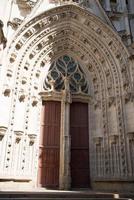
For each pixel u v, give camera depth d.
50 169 14.77
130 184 13.44
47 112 16.38
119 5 19.06
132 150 14.20
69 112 16.28
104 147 15.03
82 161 15.45
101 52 17.30
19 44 15.68
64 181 13.62
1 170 12.65
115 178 13.75
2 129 13.21
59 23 17.38
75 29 17.75
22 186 13.18
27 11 16.75
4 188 12.29
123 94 15.63
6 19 15.33
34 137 14.66
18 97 14.84
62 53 18.34
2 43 14.09
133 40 16.98
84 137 16.17
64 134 15.11
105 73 16.92
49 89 16.88
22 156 13.79
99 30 17.16
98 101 16.59
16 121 14.26
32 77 16.22
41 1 16.98
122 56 16.22
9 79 14.66
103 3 18.92
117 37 16.61
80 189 13.96
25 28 15.97
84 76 17.78
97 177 14.45
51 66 17.72
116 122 15.20
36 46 16.75
